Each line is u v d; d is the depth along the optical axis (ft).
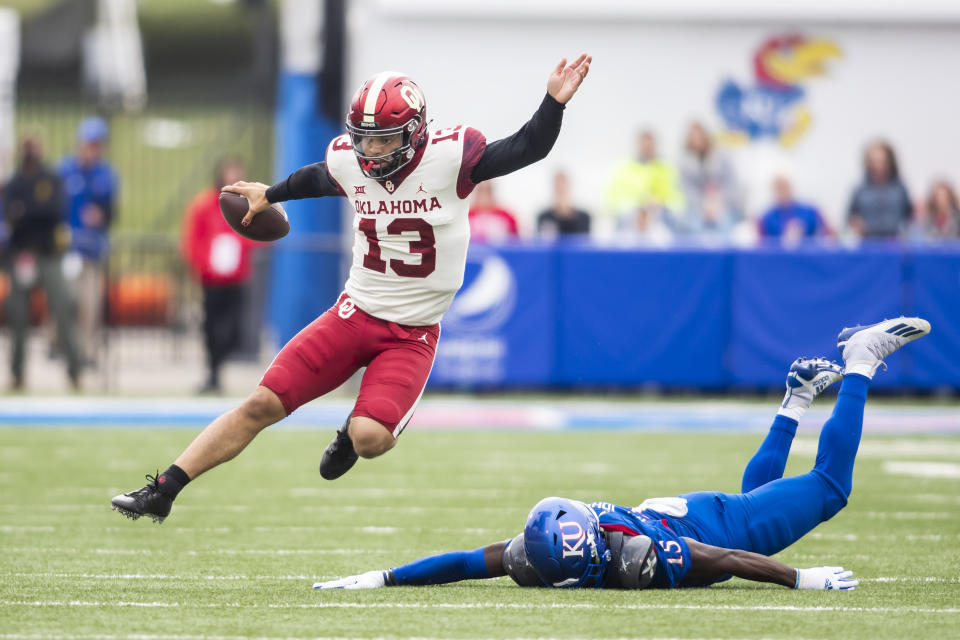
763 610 48.60
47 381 156.25
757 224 151.23
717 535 53.72
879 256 139.23
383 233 55.88
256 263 165.27
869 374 56.34
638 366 140.05
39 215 139.74
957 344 139.13
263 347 167.32
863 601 51.01
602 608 48.62
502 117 153.89
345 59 165.17
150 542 67.56
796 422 57.93
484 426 123.54
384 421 55.06
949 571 59.82
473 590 52.80
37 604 50.03
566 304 139.74
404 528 72.38
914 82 157.17
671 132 155.84
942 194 150.71
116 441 110.52
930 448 110.83
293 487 89.04
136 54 283.38
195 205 140.05
